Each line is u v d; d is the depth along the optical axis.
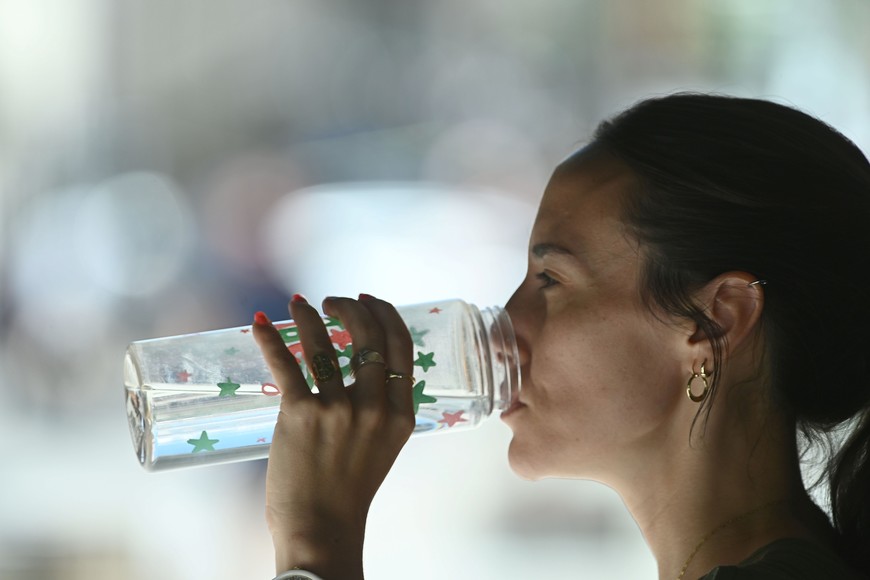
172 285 19.62
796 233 3.15
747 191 3.15
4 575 11.19
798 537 3.07
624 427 3.32
